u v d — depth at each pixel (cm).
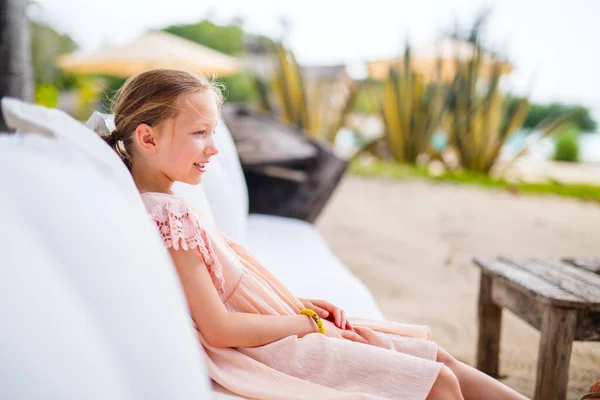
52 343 66
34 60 1460
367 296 189
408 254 431
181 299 88
